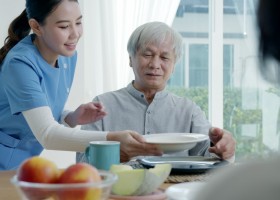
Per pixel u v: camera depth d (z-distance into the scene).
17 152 1.68
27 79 1.46
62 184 0.77
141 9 3.12
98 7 3.10
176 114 1.83
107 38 3.09
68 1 1.51
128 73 3.11
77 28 1.56
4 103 1.61
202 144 1.68
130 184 0.98
